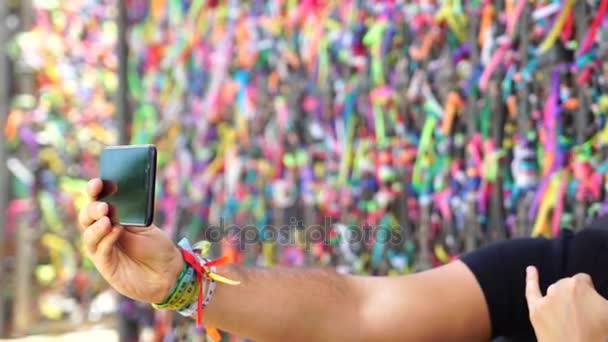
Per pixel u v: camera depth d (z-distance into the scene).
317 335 1.53
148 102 2.85
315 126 2.44
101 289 4.01
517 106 2.00
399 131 2.25
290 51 2.51
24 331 3.75
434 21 2.16
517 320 1.56
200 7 2.73
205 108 2.71
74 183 3.93
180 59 2.77
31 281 3.79
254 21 2.60
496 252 1.61
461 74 2.12
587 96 1.87
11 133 3.76
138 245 1.36
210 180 2.69
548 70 1.93
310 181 2.46
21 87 3.79
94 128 4.01
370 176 2.31
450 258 2.15
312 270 1.60
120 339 2.83
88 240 1.31
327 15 2.42
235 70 2.64
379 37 2.28
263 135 2.58
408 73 2.22
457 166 2.13
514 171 2.01
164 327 2.74
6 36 3.75
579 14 1.88
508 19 2.01
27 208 3.77
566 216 1.91
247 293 1.50
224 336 2.60
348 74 2.36
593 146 1.87
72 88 3.94
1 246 3.69
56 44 3.89
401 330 1.55
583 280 1.32
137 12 2.87
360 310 1.56
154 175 1.28
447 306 1.57
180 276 1.41
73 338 3.80
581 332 1.26
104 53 4.04
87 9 3.99
